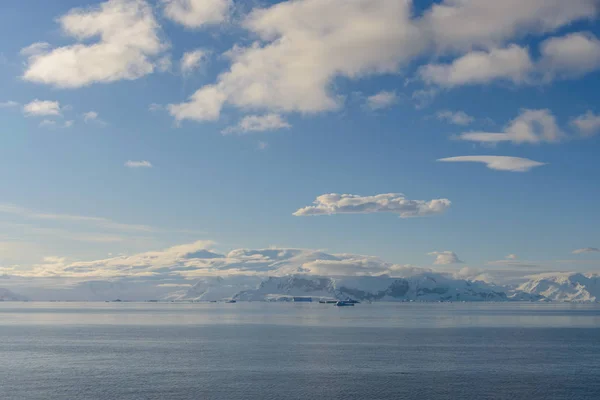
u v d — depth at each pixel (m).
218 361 149.38
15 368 138.50
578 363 146.75
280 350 175.00
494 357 158.12
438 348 181.00
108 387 114.50
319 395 108.12
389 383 119.19
